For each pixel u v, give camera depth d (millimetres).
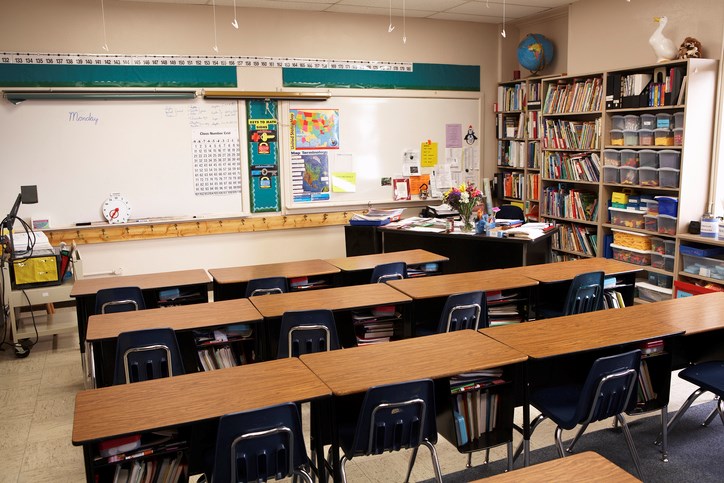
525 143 7629
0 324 5449
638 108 5844
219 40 6680
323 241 7480
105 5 6215
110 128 6352
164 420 2225
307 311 3453
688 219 5566
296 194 7223
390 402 2475
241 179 6934
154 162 6555
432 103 7797
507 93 7926
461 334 3125
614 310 3500
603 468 1926
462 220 6270
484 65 8062
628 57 6293
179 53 6539
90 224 6371
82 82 6219
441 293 3869
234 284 4801
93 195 6367
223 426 2215
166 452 2479
